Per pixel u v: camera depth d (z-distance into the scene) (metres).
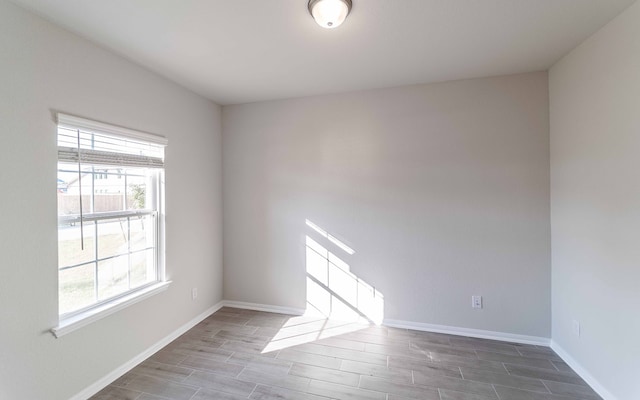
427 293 2.88
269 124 3.33
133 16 1.71
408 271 2.93
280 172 3.31
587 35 2.00
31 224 1.66
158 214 2.60
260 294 3.41
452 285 2.81
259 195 3.39
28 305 1.64
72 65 1.86
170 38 1.98
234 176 3.46
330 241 3.16
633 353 1.68
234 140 3.46
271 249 3.36
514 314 2.67
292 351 2.49
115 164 2.15
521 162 2.63
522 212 2.63
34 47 1.66
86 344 1.94
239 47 2.12
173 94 2.73
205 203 3.20
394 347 2.56
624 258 1.74
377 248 3.01
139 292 2.34
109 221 2.20
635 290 1.67
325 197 3.17
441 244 2.83
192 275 2.99
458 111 2.77
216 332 2.85
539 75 2.58
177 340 2.69
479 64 2.44
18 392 1.60
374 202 3.02
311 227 3.22
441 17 1.77
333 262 3.15
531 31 1.94
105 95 2.08
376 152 3.01
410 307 2.93
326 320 3.12
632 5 1.65
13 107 1.57
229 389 2.00
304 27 1.87
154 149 2.53
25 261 1.63
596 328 1.98
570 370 2.21
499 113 2.67
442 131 2.81
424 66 2.47
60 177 1.85
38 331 1.68
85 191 2.02
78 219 1.96
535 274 2.61
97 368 2.00
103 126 2.03
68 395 1.83
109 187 2.21
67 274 1.90
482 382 2.07
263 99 3.29
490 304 2.72
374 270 3.03
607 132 1.87
